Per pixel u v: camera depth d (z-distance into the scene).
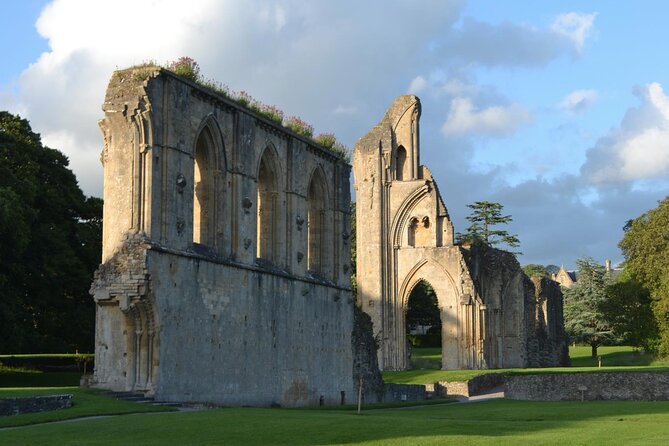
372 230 97.62
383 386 69.75
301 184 61.59
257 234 58.44
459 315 94.94
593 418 43.50
